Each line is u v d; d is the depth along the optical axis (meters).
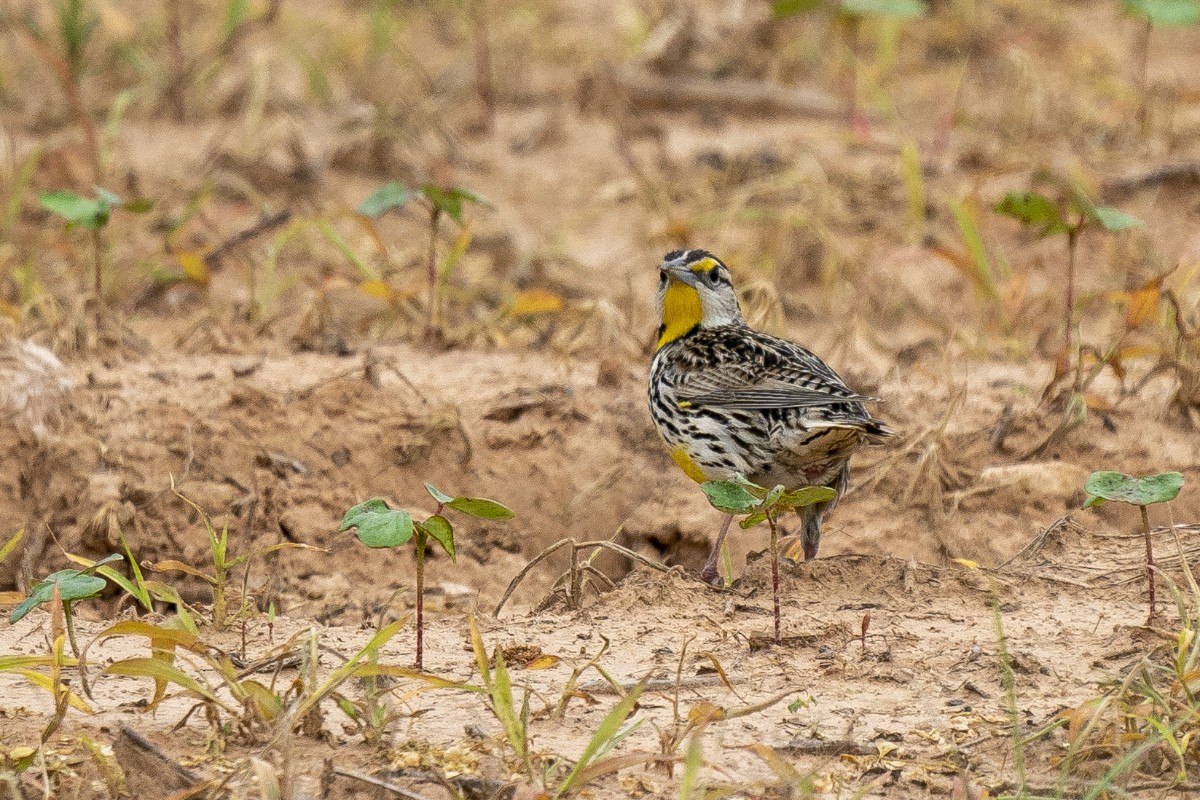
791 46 21.58
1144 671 6.78
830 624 8.05
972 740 6.78
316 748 6.62
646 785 6.34
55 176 17.27
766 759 6.12
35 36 17.56
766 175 18.08
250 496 10.86
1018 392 11.89
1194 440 11.10
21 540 10.60
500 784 6.23
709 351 10.05
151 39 22.02
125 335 12.94
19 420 10.98
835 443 9.20
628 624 8.34
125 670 6.42
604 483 11.44
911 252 15.80
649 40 21.48
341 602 9.93
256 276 15.64
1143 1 16.66
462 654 7.89
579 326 13.42
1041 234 12.03
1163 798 6.22
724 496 7.70
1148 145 18.95
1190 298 14.03
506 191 18.17
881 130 19.89
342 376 11.68
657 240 16.52
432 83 20.84
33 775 6.36
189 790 6.03
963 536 10.54
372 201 12.78
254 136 18.88
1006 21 23.70
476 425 11.60
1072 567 9.02
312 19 23.22
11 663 6.64
